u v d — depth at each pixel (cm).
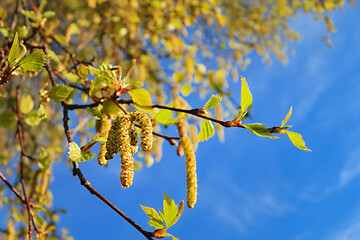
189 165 187
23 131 523
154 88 528
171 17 557
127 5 554
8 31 318
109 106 211
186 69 524
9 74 186
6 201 469
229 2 770
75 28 405
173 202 170
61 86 222
